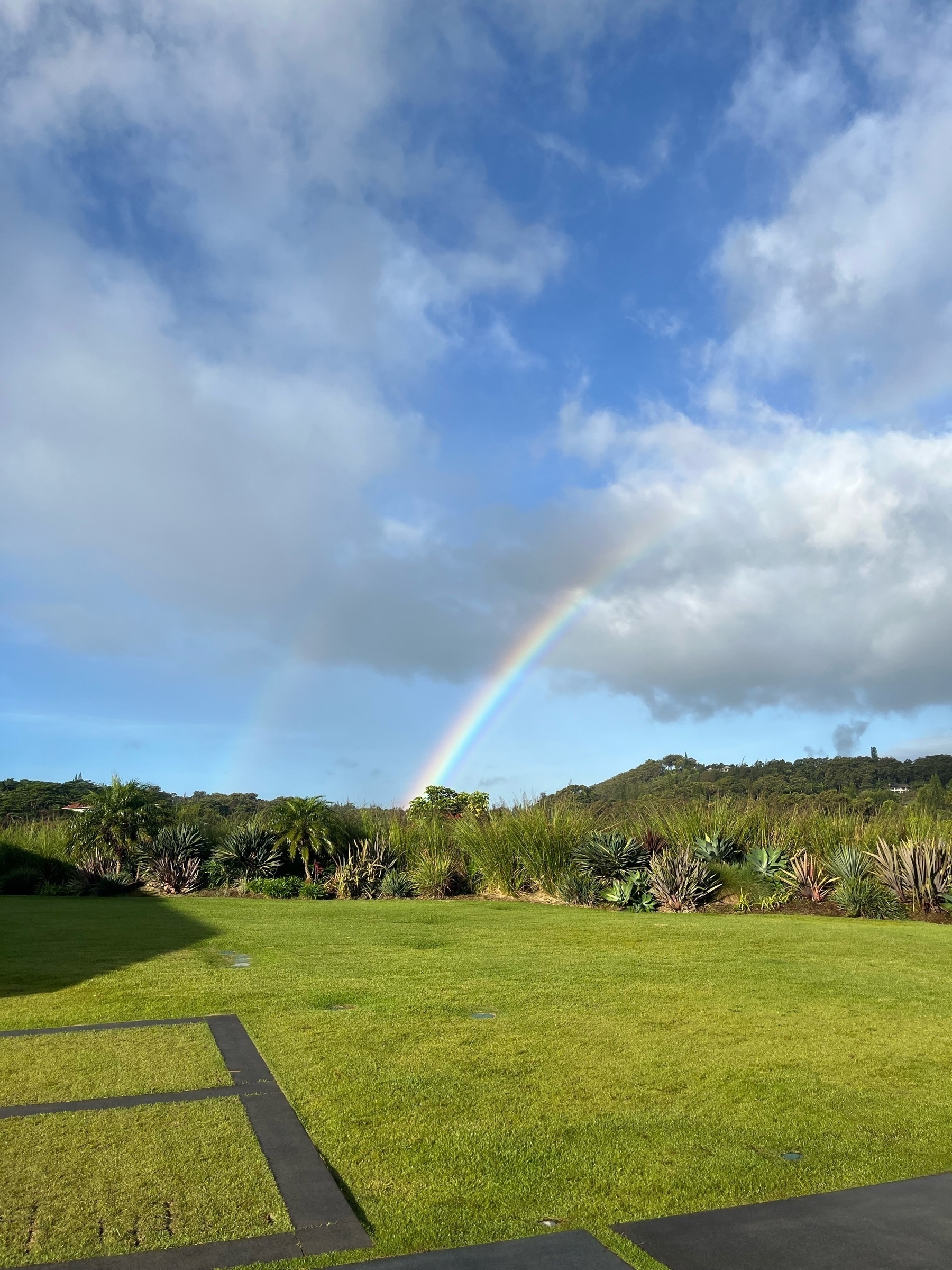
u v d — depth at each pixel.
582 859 16.39
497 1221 3.25
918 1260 2.97
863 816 17.55
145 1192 3.40
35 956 8.83
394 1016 6.25
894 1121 4.29
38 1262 2.89
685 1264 2.94
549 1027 5.99
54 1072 4.83
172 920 12.30
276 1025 5.95
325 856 19.39
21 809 36.31
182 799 29.53
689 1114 4.35
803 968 8.38
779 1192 3.51
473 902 16.23
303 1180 3.54
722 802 18.48
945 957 9.15
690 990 7.27
